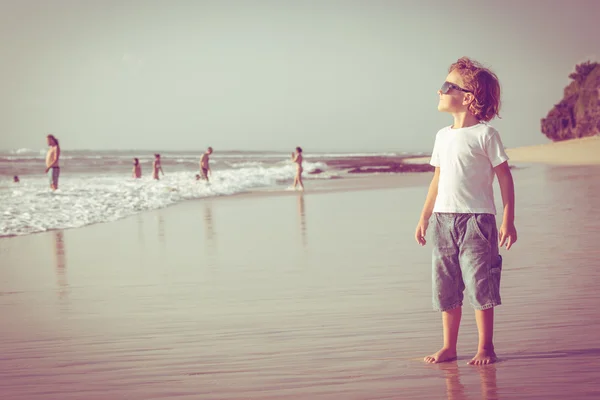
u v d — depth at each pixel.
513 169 29.06
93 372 3.02
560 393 2.47
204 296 4.89
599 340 3.21
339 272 5.77
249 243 8.09
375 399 2.49
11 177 30.55
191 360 3.17
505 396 2.46
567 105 80.94
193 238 8.80
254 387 2.70
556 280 4.85
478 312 2.96
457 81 3.09
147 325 3.99
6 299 5.00
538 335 3.36
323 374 2.85
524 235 7.57
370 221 10.30
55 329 3.96
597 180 18.09
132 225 10.70
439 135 3.19
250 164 50.12
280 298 4.70
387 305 4.31
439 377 2.75
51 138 17.92
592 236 7.23
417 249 7.08
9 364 3.20
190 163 53.22
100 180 26.50
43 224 10.84
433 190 3.26
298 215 11.79
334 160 64.75
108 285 5.50
